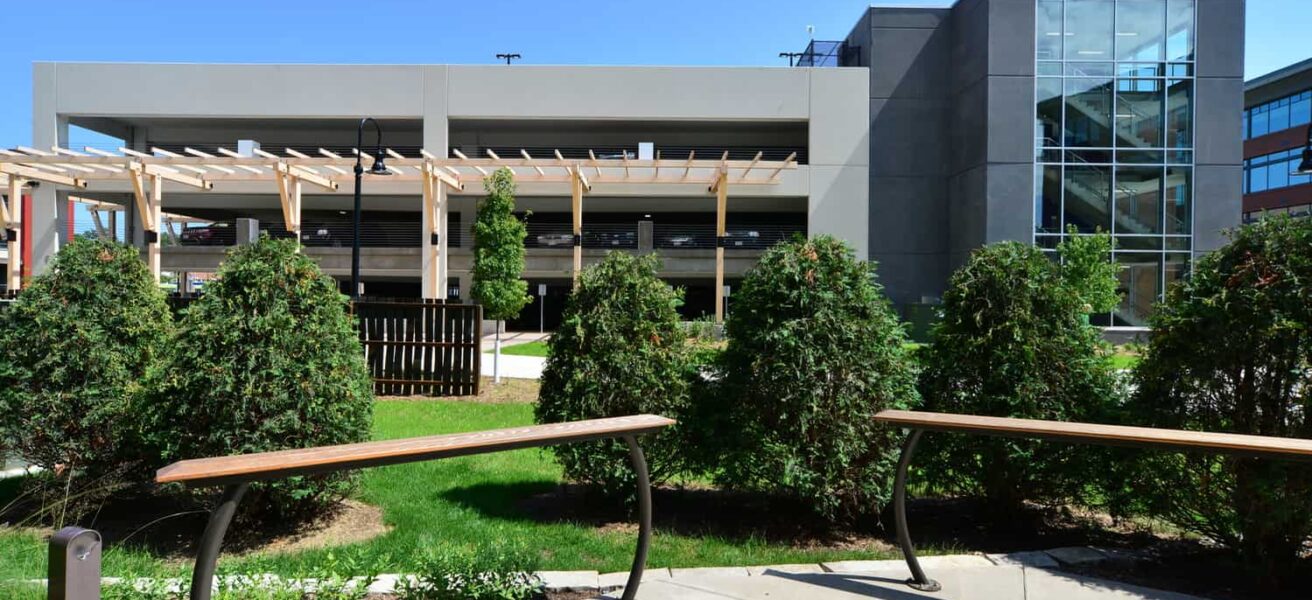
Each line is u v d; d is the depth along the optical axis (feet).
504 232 57.52
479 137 102.63
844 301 16.35
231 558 14.79
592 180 91.04
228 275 16.28
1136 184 86.02
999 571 13.70
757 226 102.12
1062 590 12.75
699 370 18.31
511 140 102.89
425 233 73.77
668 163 75.61
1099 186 86.33
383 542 15.56
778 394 15.84
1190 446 10.32
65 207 94.27
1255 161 160.66
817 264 16.47
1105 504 16.26
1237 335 13.41
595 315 17.74
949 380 17.28
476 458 23.52
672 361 17.74
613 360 17.22
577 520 17.65
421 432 28.09
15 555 12.73
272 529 16.78
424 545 14.30
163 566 14.25
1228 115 85.35
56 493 17.43
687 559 14.69
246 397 15.52
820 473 15.84
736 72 94.12
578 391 17.48
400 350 39.04
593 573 13.25
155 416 15.80
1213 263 14.48
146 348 18.66
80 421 17.33
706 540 15.98
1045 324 16.83
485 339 86.58
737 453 16.46
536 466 22.66
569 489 20.30
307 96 92.43
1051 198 86.43
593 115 94.17
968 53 92.38
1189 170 85.61
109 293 18.26
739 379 16.78
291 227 73.26
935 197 98.78
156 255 71.97
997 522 17.56
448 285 106.01
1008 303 16.88
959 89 95.09
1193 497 13.99
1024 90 86.74
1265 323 13.12
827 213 93.61
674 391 17.58
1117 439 10.69
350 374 17.28
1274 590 13.14
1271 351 13.21
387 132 101.65
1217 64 85.46
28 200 98.12
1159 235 85.51
